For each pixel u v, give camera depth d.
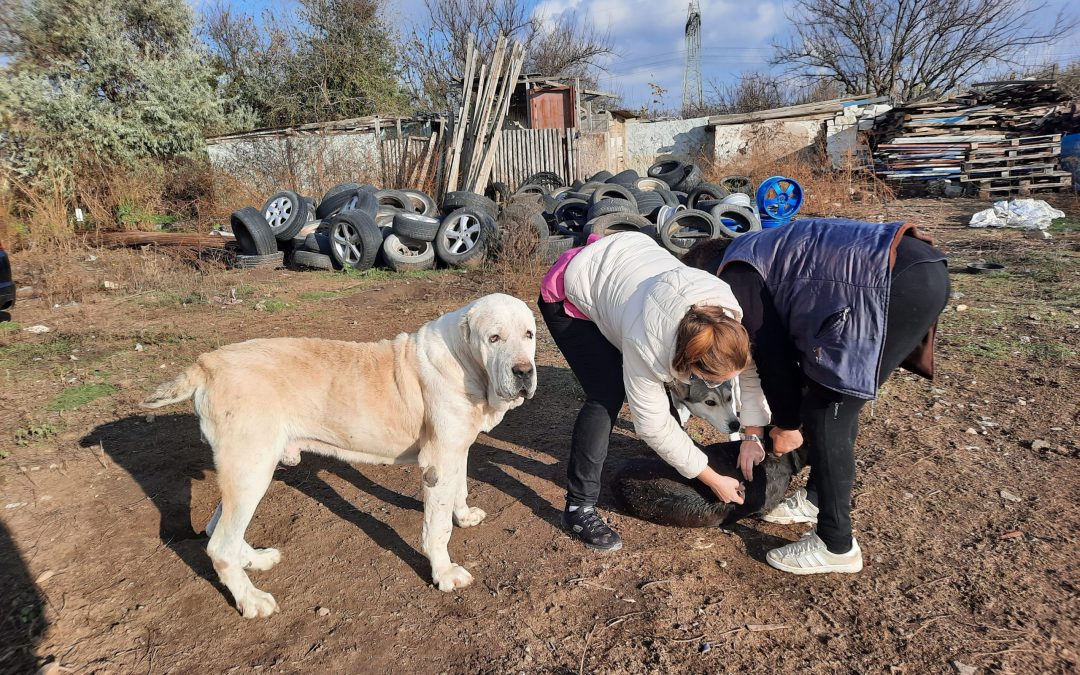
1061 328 6.66
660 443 3.19
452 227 11.20
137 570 3.46
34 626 3.05
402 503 4.11
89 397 5.66
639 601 3.16
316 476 4.46
